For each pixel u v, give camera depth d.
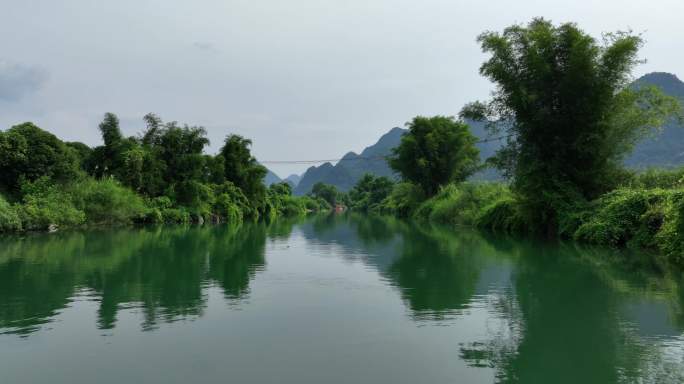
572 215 25.80
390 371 6.88
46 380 6.48
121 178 43.53
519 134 28.89
